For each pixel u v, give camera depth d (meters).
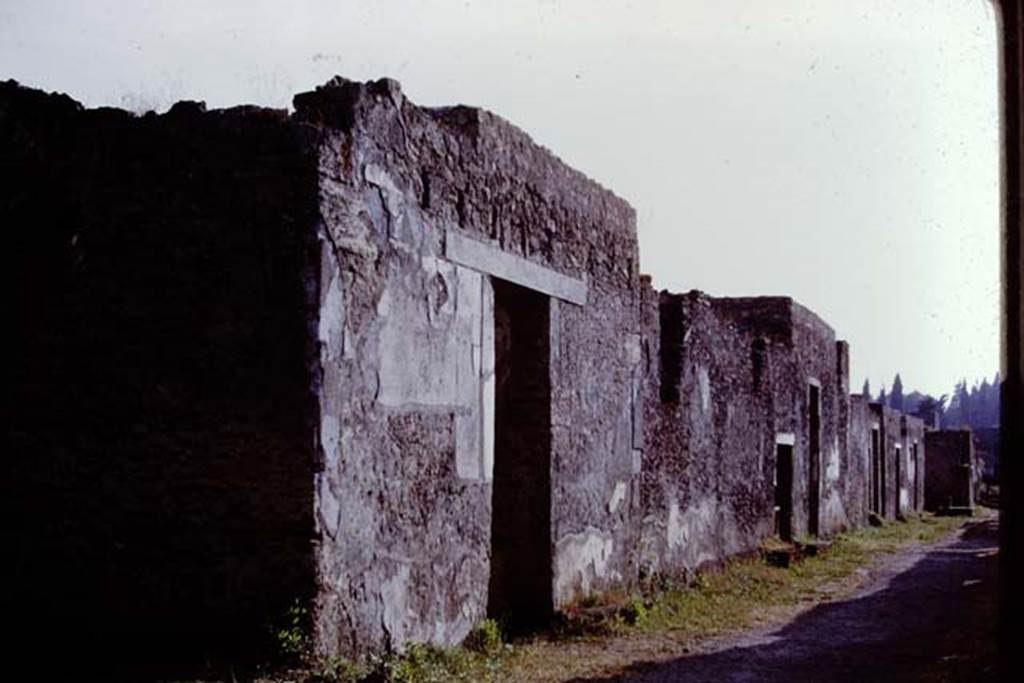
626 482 10.36
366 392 5.99
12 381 5.76
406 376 6.46
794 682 7.18
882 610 10.90
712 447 13.80
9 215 5.82
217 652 5.39
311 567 5.41
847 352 23.92
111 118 5.80
